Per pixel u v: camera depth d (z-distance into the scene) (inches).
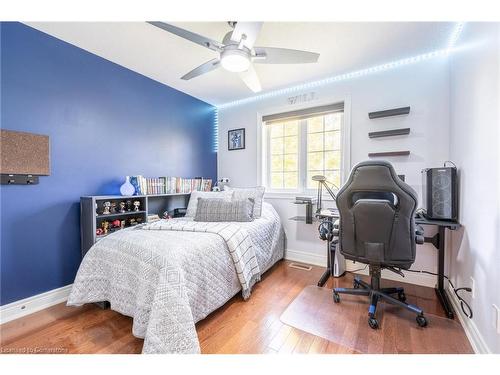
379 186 59.3
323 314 68.2
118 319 65.9
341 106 105.1
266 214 108.3
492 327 45.6
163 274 51.8
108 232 85.5
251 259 81.5
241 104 136.3
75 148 82.0
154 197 111.6
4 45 66.1
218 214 96.2
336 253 96.0
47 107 74.8
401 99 91.3
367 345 54.6
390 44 79.2
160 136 112.7
